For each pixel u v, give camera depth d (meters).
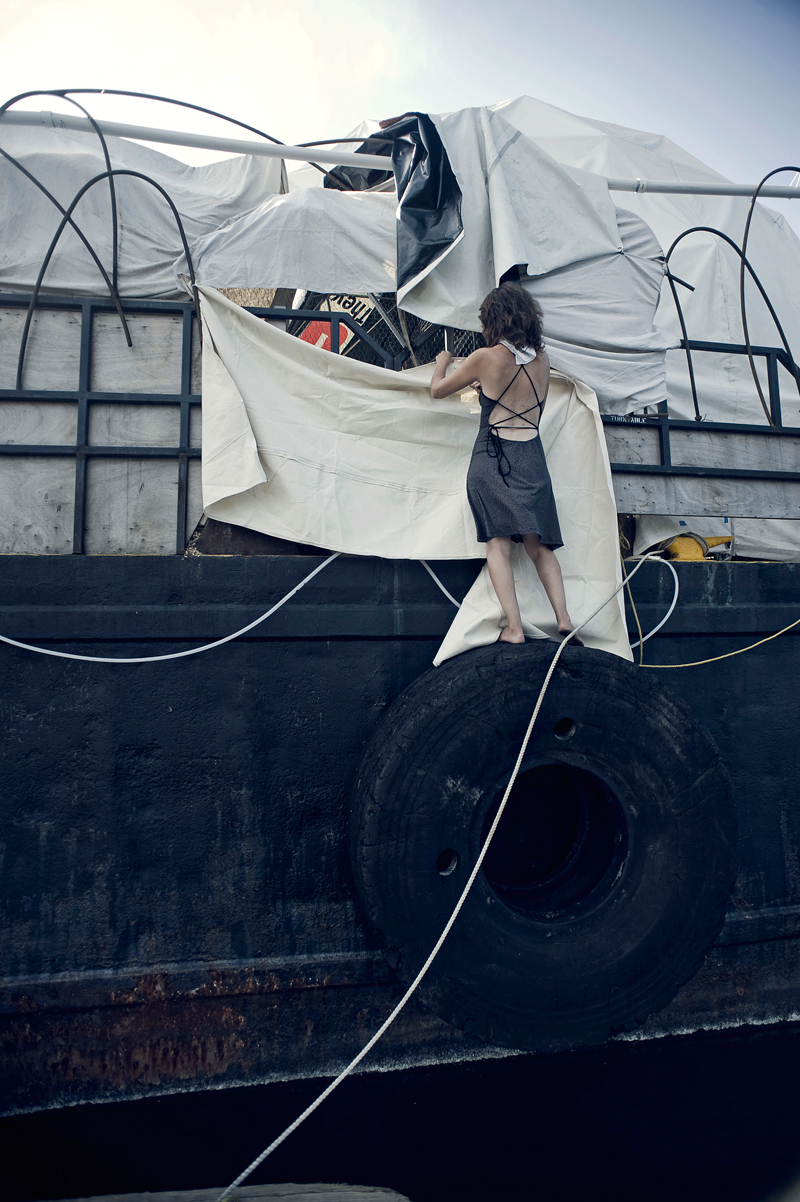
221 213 3.46
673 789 2.57
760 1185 2.05
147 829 2.50
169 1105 2.40
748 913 2.96
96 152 3.46
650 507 3.21
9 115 2.89
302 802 2.60
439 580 2.80
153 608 2.56
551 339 3.20
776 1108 2.44
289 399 2.86
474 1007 2.32
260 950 2.52
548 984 2.38
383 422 2.89
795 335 5.84
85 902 2.45
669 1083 2.58
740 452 3.40
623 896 2.54
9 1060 2.36
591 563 2.96
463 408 2.95
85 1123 2.31
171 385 2.84
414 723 2.39
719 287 5.51
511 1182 2.06
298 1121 1.87
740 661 3.10
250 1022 2.50
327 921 2.57
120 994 2.41
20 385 2.73
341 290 3.06
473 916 2.38
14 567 2.50
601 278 3.31
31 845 2.44
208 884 2.52
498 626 2.72
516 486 2.64
